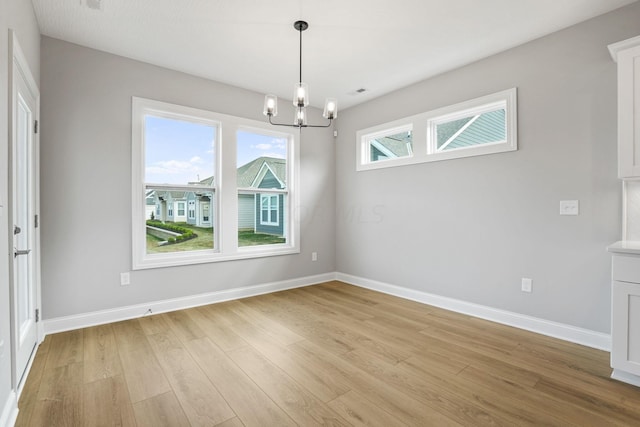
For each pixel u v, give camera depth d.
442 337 2.75
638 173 2.11
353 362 2.30
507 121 3.04
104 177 3.05
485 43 2.95
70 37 2.82
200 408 1.77
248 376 2.11
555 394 1.90
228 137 3.86
